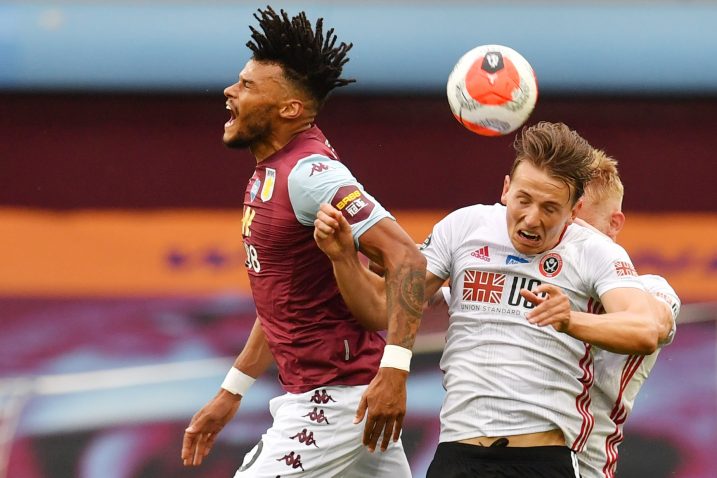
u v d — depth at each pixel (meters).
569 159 13.68
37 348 30.33
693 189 31.14
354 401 15.69
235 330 30.58
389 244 14.41
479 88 14.80
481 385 14.22
